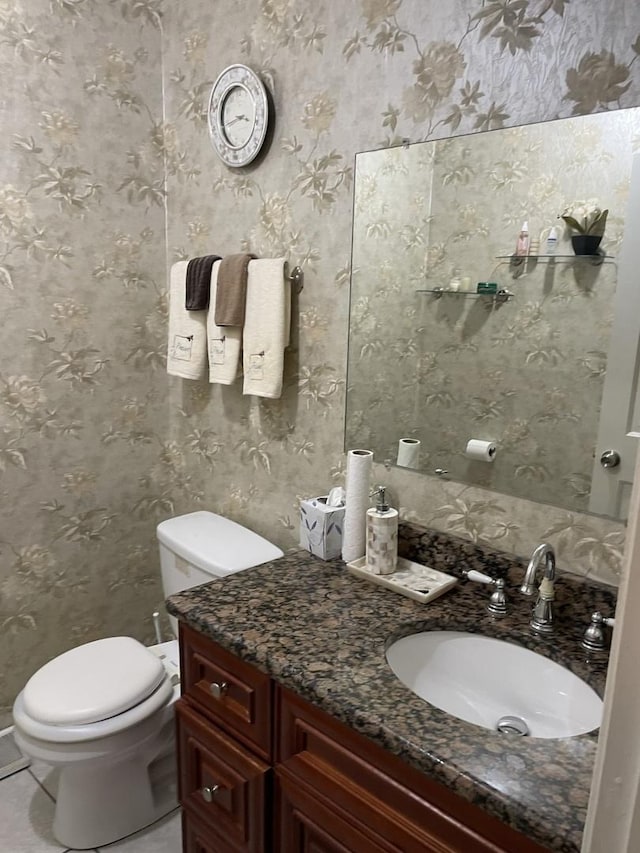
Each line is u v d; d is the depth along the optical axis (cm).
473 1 121
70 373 196
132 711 148
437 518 143
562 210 115
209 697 124
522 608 123
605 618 113
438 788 86
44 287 186
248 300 169
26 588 198
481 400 132
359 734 95
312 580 136
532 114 116
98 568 214
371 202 144
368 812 95
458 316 133
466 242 129
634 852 50
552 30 112
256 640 110
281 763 110
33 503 195
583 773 80
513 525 130
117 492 214
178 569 183
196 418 210
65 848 161
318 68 152
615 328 111
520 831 75
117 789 162
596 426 115
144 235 205
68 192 186
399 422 147
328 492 168
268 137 167
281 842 114
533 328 122
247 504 195
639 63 103
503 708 113
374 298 147
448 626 119
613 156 107
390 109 139
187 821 136
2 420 185
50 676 154
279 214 168
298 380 171
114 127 192
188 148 194
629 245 107
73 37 179
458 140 127
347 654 106
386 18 136
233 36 172
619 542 115
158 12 194
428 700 112
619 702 50
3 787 180
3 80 169
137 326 209
